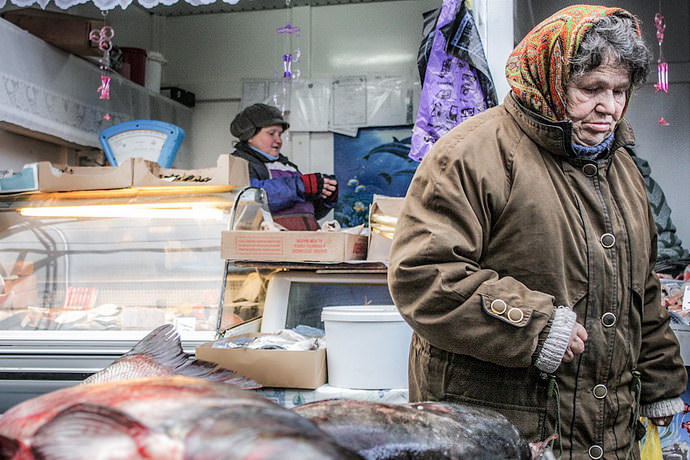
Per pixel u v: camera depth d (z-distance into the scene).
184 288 2.55
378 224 2.25
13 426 0.47
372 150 5.15
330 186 4.02
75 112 4.05
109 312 2.50
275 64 5.37
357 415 0.62
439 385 1.34
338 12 5.31
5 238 2.73
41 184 2.64
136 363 0.74
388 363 1.76
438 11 2.80
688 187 4.46
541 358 1.19
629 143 1.35
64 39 3.78
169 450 0.41
